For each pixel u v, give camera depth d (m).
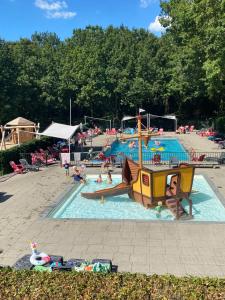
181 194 18.20
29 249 14.10
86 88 57.03
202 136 50.09
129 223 16.66
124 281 8.17
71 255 13.50
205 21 28.11
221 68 28.05
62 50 67.00
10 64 53.50
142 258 13.13
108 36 69.69
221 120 49.03
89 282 8.18
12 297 7.97
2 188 23.66
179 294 7.66
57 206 19.45
